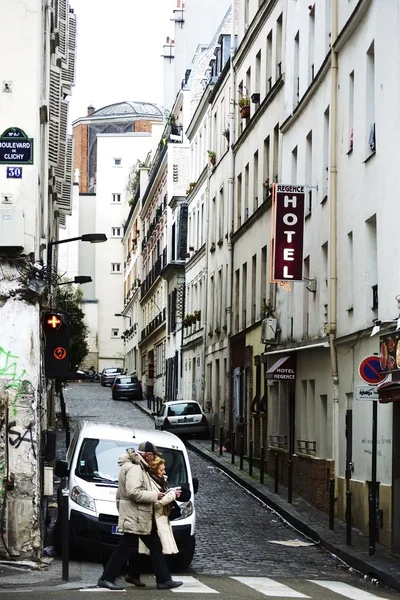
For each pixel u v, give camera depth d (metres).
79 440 18.69
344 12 25.36
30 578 15.16
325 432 26.86
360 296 23.09
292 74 32.62
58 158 33.94
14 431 17.12
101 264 117.62
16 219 17.25
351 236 24.47
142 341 91.00
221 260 48.69
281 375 30.11
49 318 18.48
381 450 20.69
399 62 20.23
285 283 29.23
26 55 17.88
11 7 17.94
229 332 44.75
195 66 73.31
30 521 16.97
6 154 17.66
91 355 114.62
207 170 53.78
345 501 23.81
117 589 13.89
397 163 20.19
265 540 21.94
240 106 42.97
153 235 84.38
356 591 15.32
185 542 17.45
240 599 13.09
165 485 14.29
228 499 29.02
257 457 36.78
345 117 25.05
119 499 14.14
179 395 64.56
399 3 20.31
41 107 19.83
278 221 28.08
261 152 38.75
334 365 25.12
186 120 73.69
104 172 118.12
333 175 25.70
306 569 18.31
